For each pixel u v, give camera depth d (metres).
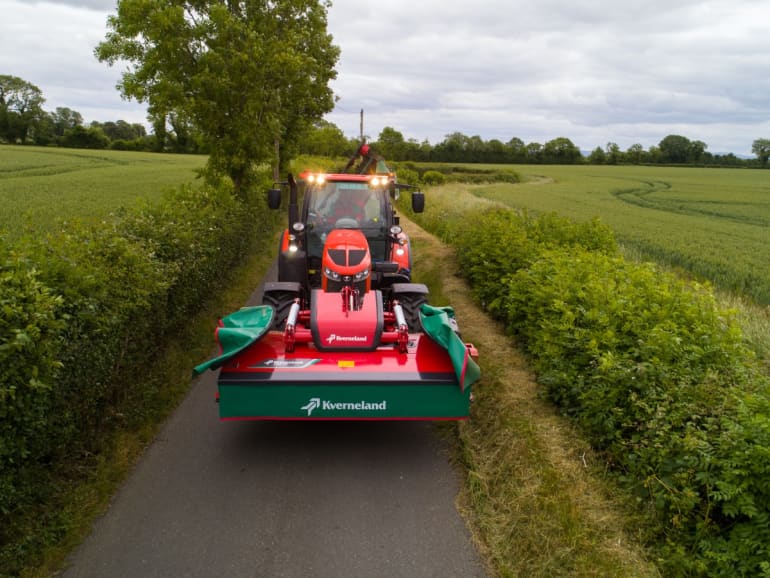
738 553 3.11
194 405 5.90
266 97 14.68
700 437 3.74
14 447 3.43
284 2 15.43
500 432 5.00
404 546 3.81
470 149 107.38
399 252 7.78
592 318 5.46
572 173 80.75
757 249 17.08
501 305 8.26
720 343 4.91
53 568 3.52
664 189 51.66
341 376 4.50
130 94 13.40
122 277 5.22
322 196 7.28
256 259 13.28
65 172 43.72
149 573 3.51
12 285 3.80
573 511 3.80
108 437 4.98
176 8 12.45
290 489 4.45
